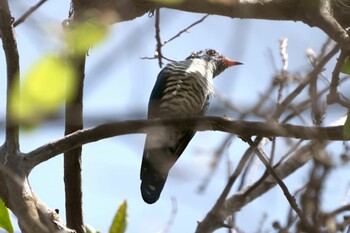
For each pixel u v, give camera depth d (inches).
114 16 252.7
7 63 278.1
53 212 292.2
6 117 239.0
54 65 160.1
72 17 318.0
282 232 321.1
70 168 367.6
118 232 369.1
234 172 380.8
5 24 275.6
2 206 328.5
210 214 379.9
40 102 162.9
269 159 388.5
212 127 349.1
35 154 314.2
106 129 317.4
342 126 314.7
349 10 378.3
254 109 276.5
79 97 303.3
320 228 274.2
